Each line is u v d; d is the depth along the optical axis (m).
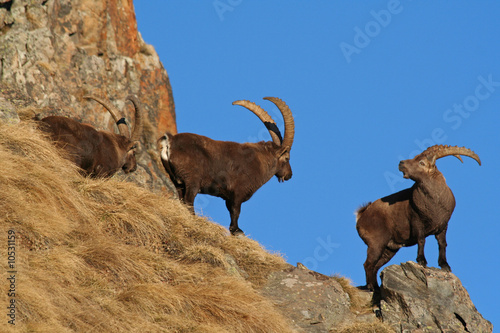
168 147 41.78
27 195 34.56
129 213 38.38
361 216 45.81
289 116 47.16
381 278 41.94
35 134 38.38
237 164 43.50
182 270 36.41
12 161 35.75
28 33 54.09
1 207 32.72
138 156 54.50
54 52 56.16
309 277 41.28
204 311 34.00
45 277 29.95
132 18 63.94
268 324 34.91
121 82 60.41
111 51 61.00
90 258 33.50
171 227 39.94
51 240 33.25
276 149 46.28
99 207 37.81
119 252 34.41
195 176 41.88
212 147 42.75
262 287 39.69
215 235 41.44
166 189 54.94
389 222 44.34
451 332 39.09
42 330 26.92
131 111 59.81
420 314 39.62
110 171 42.03
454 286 40.91
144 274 34.53
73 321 28.91
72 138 39.81
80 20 59.06
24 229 32.44
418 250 42.84
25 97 50.66
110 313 30.53
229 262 39.50
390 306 40.41
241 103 47.62
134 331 30.19
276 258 42.44
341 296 40.69
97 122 56.16
